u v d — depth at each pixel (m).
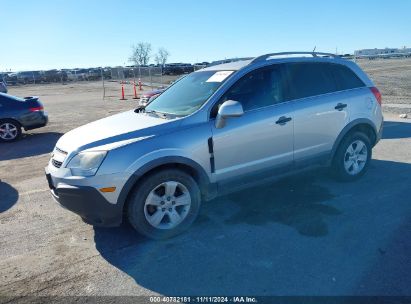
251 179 4.30
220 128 3.97
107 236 3.98
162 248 3.67
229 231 3.92
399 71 32.00
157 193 3.78
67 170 3.59
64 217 4.55
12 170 7.04
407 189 4.84
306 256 3.37
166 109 4.45
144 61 57.97
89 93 29.23
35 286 3.14
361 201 4.52
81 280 3.20
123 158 3.49
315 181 5.27
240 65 4.48
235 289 2.97
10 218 4.61
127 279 3.18
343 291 2.87
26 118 10.20
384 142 7.57
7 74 49.56
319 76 4.86
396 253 3.35
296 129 4.50
